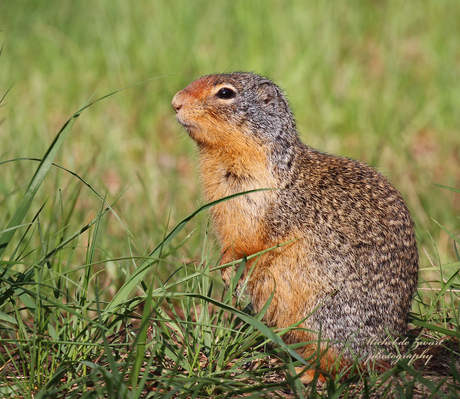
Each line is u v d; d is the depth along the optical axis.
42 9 30.55
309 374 9.09
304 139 20.89
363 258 9.35
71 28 29.09
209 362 7.98
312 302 9.49
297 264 9.64
